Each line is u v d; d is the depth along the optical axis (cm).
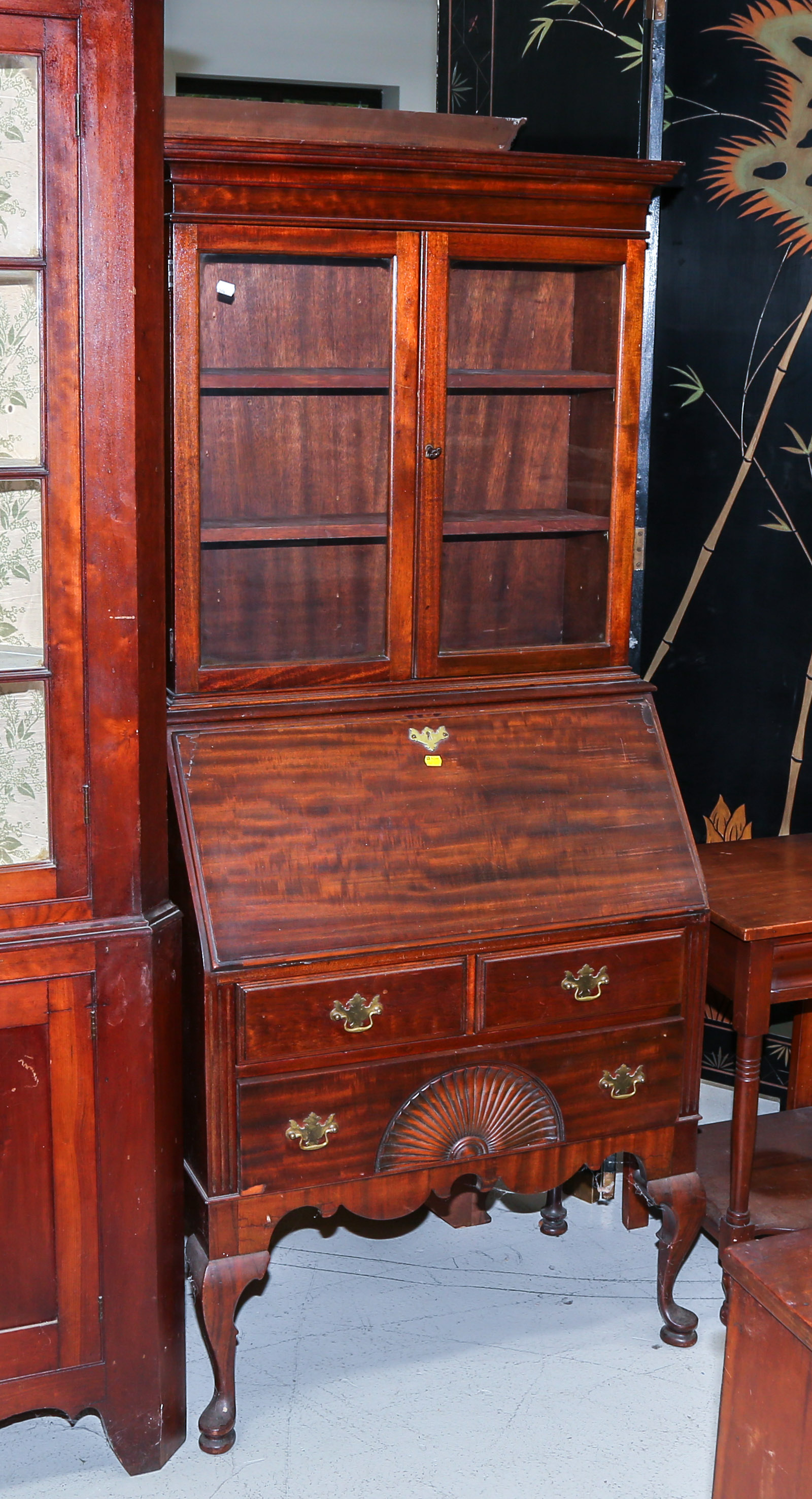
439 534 233
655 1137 241
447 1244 278
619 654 252
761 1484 156
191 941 211
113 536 189
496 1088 226
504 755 234
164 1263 212
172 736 217
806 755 320
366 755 225
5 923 194
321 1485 210
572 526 244
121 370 185
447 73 321
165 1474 213
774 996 239
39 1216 203
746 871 264
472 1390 232
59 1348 208
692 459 317
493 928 220
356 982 213
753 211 302
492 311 250
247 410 234
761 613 318
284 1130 213
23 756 193
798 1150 279
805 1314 145
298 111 219
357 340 240
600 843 234
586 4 260
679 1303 258
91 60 175
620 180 229
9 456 186
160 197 188
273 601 233
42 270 180
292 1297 258
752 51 296
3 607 190
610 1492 209
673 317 313
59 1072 200
